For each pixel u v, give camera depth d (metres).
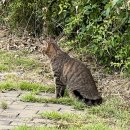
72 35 16.30
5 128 10.10
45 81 13.64
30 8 17.83
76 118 10.70
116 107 11.48
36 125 10.27
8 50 16.45
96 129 9.95
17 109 11.35
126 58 13.80
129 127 10.30
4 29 18.45
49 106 11.68
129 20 13.37
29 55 15.98
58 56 12.66
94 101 11.78
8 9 18.77
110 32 14.01
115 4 11.76
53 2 17.02
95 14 14.80
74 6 15.70
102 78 13.80
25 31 17.72
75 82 12.16
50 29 17.27
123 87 12.97
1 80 13.57
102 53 14.32
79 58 15.26
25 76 13.97
